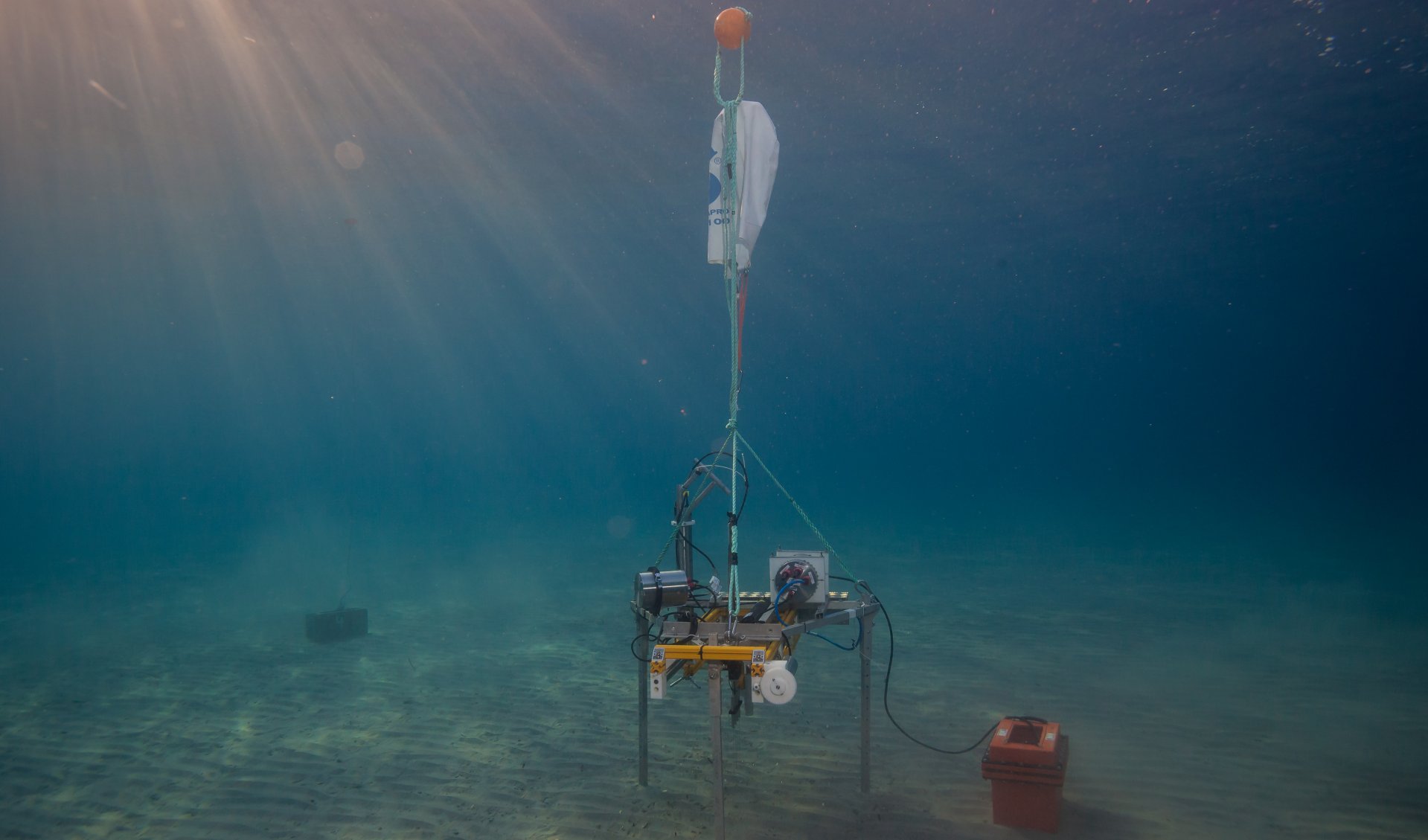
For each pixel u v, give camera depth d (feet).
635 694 22.81
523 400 296.10
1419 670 23.16
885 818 14.40
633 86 53.21
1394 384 261.85
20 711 22.06
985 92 53.67
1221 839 13.23
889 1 41.01
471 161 72.43
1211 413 282.36
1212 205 84.02
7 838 14.44
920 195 85.76
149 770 17.51
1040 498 107.45
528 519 87.71
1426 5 39.81
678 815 14.69
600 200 91.71
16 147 61.72
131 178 72.02
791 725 19.61
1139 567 45.16
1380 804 14.38
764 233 115.65
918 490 131.85
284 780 16.75
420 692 23.30
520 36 45.27
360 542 67.00
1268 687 21.97
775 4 41.93
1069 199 83.92
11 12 41.98
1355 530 60.23
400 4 40.91
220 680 24.94
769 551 55.06
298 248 114.93
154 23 42.93
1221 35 44.14
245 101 53.62
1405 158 65.46
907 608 34.73
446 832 14.21
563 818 14.69
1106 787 15.47
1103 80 50.88
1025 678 23.50
